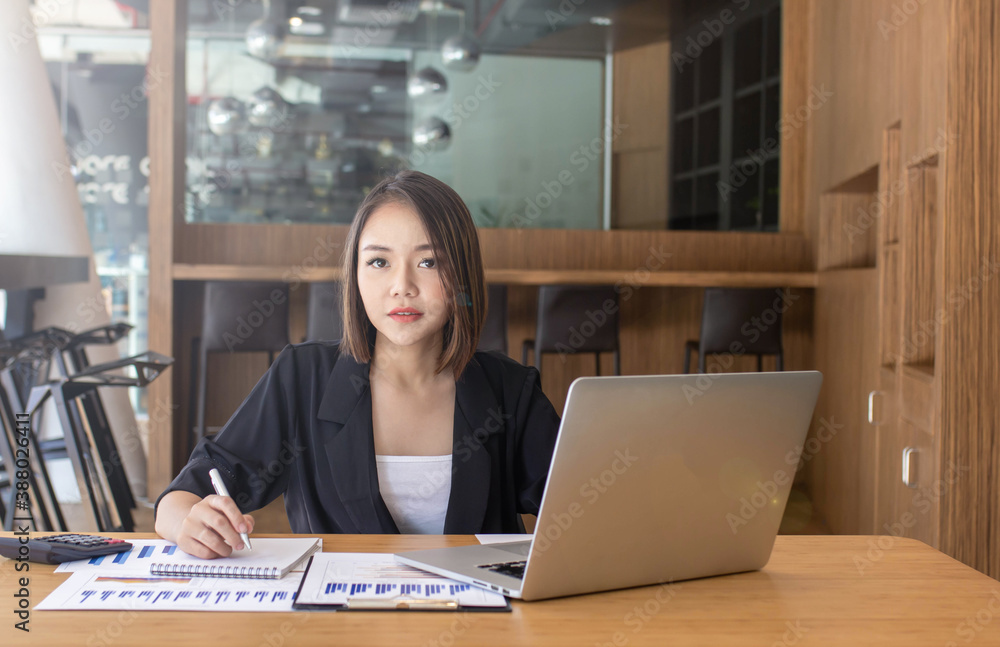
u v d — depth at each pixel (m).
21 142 3.34
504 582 0.77
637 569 0.80
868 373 2.92
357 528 1.06
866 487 2.89
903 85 2.40
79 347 3.32
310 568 0.83
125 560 0.84
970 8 1.85
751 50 4.68
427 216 1.01
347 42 5.21
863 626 0.72
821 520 3.59
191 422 4.07
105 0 5.68
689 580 0.84
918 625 0.72
